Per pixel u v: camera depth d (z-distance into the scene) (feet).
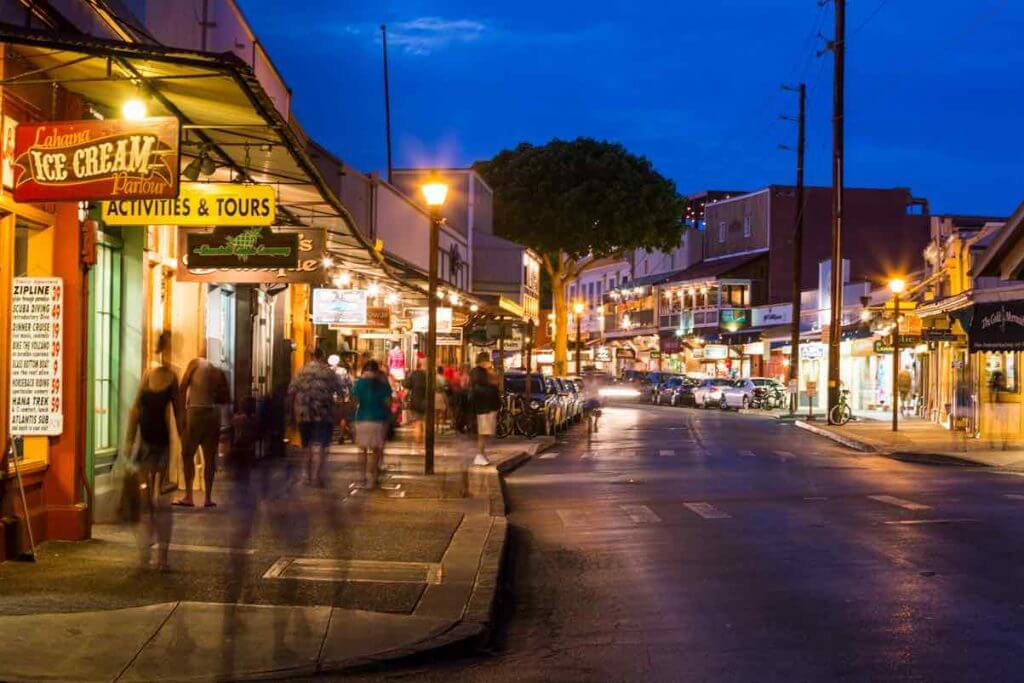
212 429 45.75
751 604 33.14
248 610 29.81
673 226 226.99
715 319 246.47
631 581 37.37
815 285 237.66
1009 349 92.43
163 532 33.68
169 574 33.50
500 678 25.59
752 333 237.04
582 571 39.45
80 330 37.27
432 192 65.05
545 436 107.76
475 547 40.63
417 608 30.86
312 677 25.04
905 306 127.03
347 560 35.58
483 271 177.68
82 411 37.83
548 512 55.36
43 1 33.47
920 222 237.66
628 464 82.64
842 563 39.78
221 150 41.83
